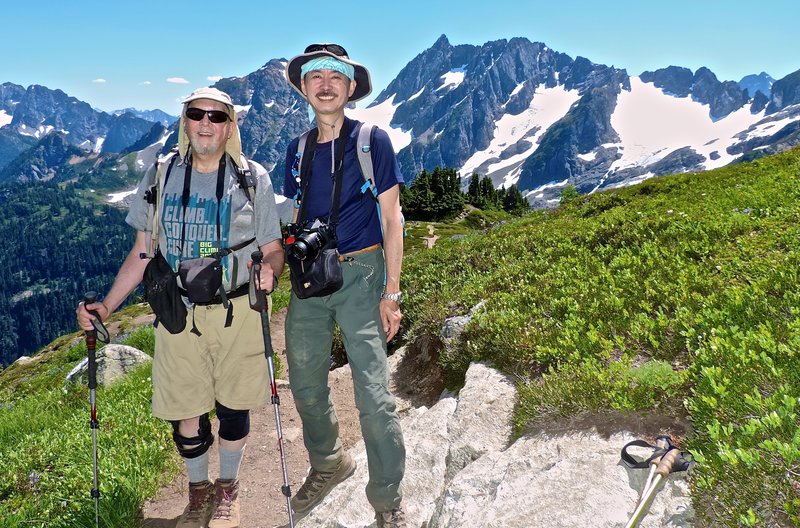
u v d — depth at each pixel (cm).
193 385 234
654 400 217
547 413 236
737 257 340
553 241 579
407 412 386
